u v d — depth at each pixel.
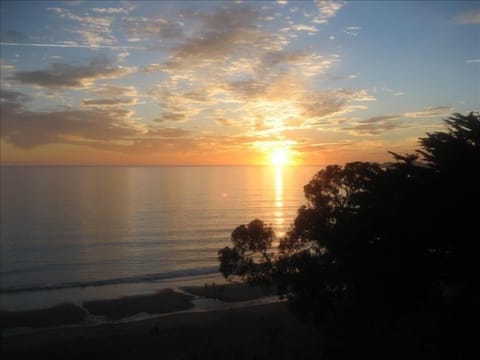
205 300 45.66
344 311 16.59
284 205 157.75
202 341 22.09
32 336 33.56
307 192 22.09
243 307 39.19
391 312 14.03
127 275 62.34
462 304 12.66
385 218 14.40
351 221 16.06
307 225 21.14
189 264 70.25
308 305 18.98
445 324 12.57
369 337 14.31
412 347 12.52
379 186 15.27
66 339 31.53
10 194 192.38
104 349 24.84
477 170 13.51
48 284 57.19
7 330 36.72
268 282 21.98
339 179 21.23
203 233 100.62
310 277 18.73
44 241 89.88
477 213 12.77
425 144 15.04
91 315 41.22
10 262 71.81
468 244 12.83
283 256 21.09
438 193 13.57
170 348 22.02
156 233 100.50
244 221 118.31
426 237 13.37
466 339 11.63
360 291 15.30
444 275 13.12
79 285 56.03
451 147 14.10
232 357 17.59
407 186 14.36
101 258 75.00
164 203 163.25
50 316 40.91
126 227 108.94
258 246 22.42
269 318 27.91
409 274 13.23
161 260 73.50
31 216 124.88
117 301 45.97
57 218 122.00
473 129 14.43
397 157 15.52
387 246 14.13
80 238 93.75
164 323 35.50
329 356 14.82
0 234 97.25
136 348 23.42
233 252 22.59
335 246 16.09
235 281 55.06
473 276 12.74
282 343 18.42
